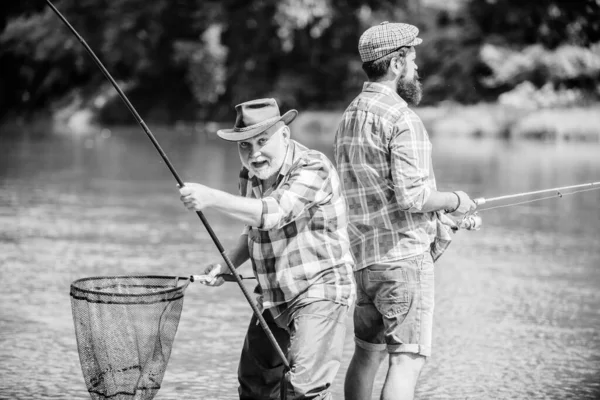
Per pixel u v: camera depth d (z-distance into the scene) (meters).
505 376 15.79
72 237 28.56
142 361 10.91
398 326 11.88
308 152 11.63
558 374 15.92
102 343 10.83
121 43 100.31
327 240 11.50
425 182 11.82
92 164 53.72
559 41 85.00
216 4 99.25
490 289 22.52
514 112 82.19
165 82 103.56
